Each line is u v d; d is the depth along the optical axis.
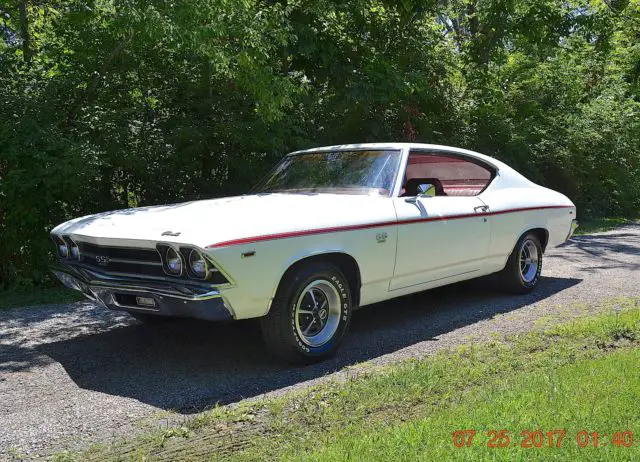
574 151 16.73
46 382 4.29
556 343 4.68
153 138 9.20
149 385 4.20
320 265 4.55
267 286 4.21
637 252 10.05
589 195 17.41
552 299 6.49
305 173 5.81
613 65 19.69
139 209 5.10
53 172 7.59
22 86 8.27
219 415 3.53
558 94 17.25
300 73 10.51
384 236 4.98
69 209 8.66
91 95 9.19
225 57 8.51
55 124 8.21
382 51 12.55
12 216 7.71
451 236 5.62
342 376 4.25
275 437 3.24
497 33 15.12
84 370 4.54
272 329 4.39
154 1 7.93
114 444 3.25
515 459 2.80
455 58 14.28
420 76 11.95
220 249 3.96
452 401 3.60
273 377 4.30
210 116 9.91
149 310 4.28
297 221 4.45
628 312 5.46
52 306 6.72
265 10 9.23
